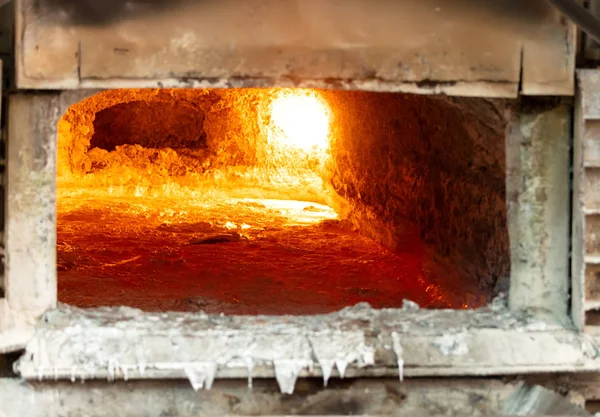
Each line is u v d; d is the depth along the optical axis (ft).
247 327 13.33
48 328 13.03
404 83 13.19
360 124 21.90
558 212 13.55
